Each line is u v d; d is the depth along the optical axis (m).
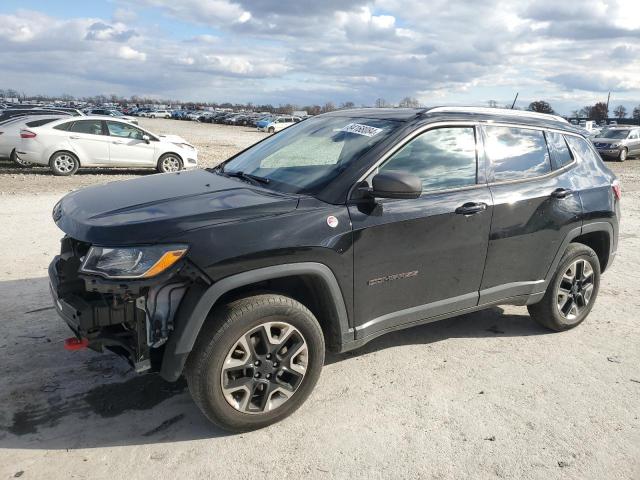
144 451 3.02
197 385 2.99
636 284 6.25
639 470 3.01
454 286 3.93
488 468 2.97
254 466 2.93
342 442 3.15
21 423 3.21
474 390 3.76
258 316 3.06
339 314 3.40
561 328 4.75
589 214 4.59
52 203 9.79
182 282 2.97
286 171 3.78
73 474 2.81
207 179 3.90
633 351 4.46
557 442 3.22
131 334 3.08
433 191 3.74
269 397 3.21
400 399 3.62
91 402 3.46
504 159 4.19
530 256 4.30
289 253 3.08
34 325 4.46
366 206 3.41
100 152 14.59
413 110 4.05
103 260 2.79
